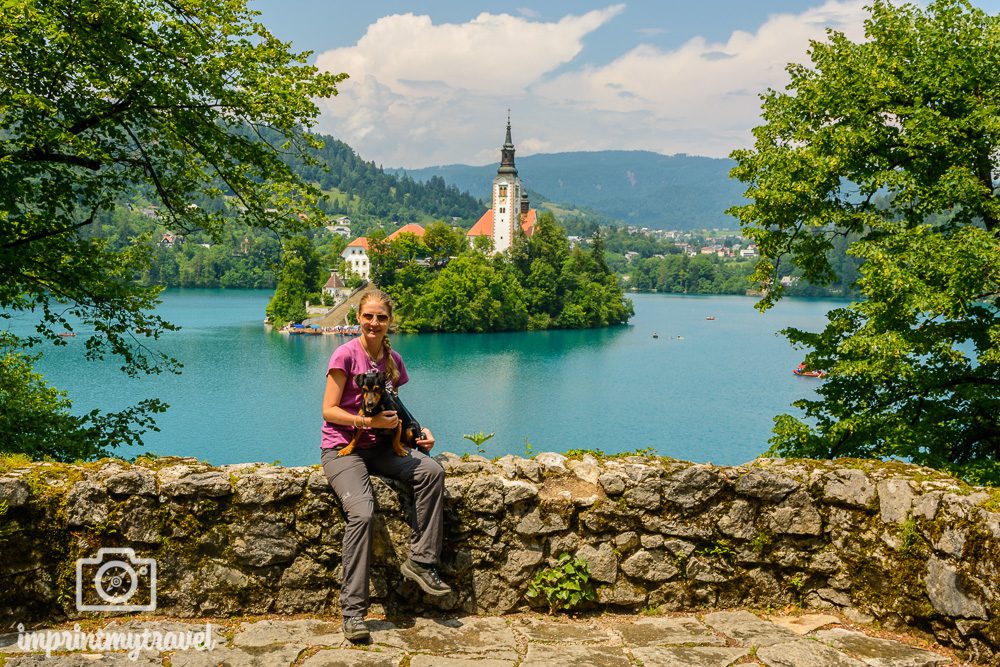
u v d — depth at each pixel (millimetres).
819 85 11945
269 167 10539
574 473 4340
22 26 8164
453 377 75375
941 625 3758
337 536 3957
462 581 4078
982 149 10891
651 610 4180
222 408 56750
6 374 10172
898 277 9867
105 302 10266
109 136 9969
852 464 4316
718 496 4262
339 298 142375
